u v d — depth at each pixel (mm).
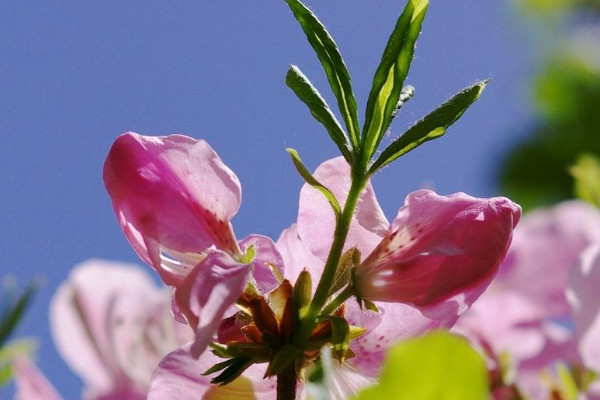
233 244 559
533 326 706
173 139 558
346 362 556
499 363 688
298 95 558
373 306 558
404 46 555
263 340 552
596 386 681
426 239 555
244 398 566
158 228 551
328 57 559
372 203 567
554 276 717
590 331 670
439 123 551
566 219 734
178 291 535
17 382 655
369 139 555
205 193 558
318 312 553
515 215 553
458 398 446
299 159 554
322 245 571
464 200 556
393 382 446
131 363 759
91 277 772
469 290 550
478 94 553
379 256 561
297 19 561
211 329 522
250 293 557
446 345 445
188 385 566
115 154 554
